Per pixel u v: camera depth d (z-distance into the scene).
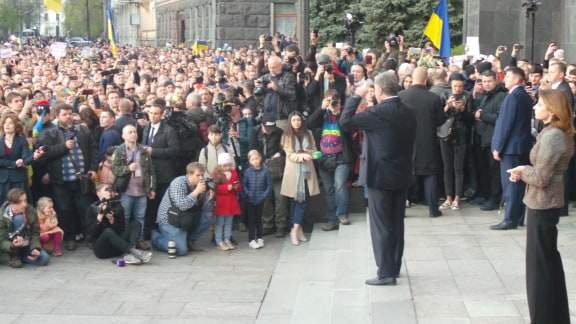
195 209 11.63
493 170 11.75
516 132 10.27
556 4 21.72
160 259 11.51
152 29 77.69
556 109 6.51
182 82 18.14
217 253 11.90
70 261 11.35
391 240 8.33
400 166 8.23
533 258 6.64
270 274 10.67
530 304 6.70
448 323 7.11
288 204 12.79
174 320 8.73
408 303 7.68
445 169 12.00
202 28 46.56
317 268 10.25
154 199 12.39
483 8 22.38
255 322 8.65
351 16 20.19
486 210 11.82
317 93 13.23
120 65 29.12
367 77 14.52
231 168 12.11
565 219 10.98
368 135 8.25
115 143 12.30
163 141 12.18
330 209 12.52
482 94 12.19
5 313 8.96
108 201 11.29
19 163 11.37
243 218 13.31
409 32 29.30
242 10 40.00
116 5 89.81
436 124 11.27
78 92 16.14
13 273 10.69
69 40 78.50
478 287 8.11
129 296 9.63
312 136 12.46
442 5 15.82
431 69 13.09
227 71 20.89
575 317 7.06
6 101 13.26
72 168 11.96
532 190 6.64
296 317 8.17
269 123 12.85
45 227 11.52
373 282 8.34
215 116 13.11
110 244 11.31
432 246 9.77
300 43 16.52
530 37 21.84
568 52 21.12
